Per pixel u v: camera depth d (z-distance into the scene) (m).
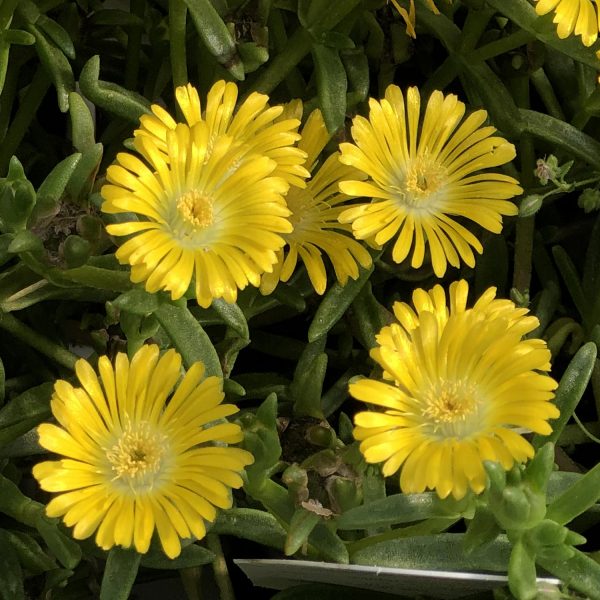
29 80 0.57
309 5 0.51
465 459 0.43
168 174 0.46
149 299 0.46
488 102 0.53
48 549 0.51
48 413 0.49
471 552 0.46
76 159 0.47
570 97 0.56
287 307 0.54
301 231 0.49
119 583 0.45
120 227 0.44
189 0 0.50
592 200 0.52
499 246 0.54
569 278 0.54
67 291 0.49
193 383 0.46
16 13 0.51
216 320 0.50
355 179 0.49
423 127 0.50
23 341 0.52
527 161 0.55
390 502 0.46
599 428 0.53
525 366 0.44
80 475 0.45
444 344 0.45
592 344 0.48
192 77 0.56
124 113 0.51
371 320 0.52
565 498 0.46
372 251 0.51
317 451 0.49
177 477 0.45
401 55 0.54
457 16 0.59
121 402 0.46
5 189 0.46
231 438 0.45
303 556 0.48
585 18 0.48
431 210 0.49
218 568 0.50
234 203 0.46
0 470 0.49
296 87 0.54
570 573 0.45
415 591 0.48
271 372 0.55
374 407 0.49
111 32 0.57
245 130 0.47
